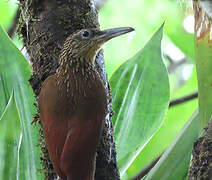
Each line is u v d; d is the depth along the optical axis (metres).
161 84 8.59
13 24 11.95
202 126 6.80
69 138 7.05
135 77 8.67
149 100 8.56
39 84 7.68
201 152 6.14
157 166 7.39
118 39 13.31
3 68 8.20
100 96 7.55
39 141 7.79
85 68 7.78
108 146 7.38
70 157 6.95
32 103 8.11
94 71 7.89
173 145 7.40
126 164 8.39
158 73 8.63
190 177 6.21
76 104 7.30
